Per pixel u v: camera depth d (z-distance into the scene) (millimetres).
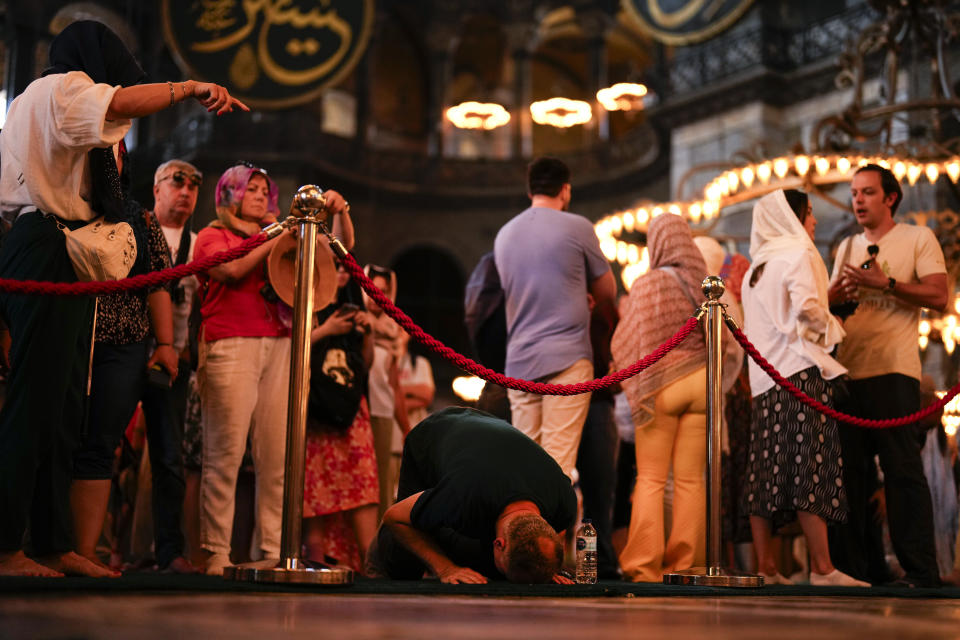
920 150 9305
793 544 7379
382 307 3492
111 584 2639
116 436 3617
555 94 30406
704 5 19859
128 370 3662
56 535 3148
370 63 26594
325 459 4629
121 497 6227
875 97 18109
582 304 4676
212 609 2195
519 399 4676
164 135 25188
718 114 20062
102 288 3020
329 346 4578
